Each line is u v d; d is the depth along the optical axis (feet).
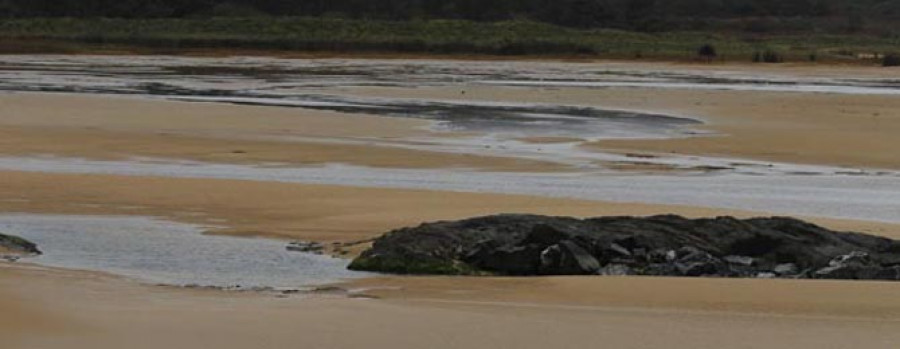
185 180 149.28
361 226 120.88
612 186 153.17
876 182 161.68
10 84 311.27
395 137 205.87
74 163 167.53
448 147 192.03
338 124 224.94
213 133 206.39
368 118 236.63
